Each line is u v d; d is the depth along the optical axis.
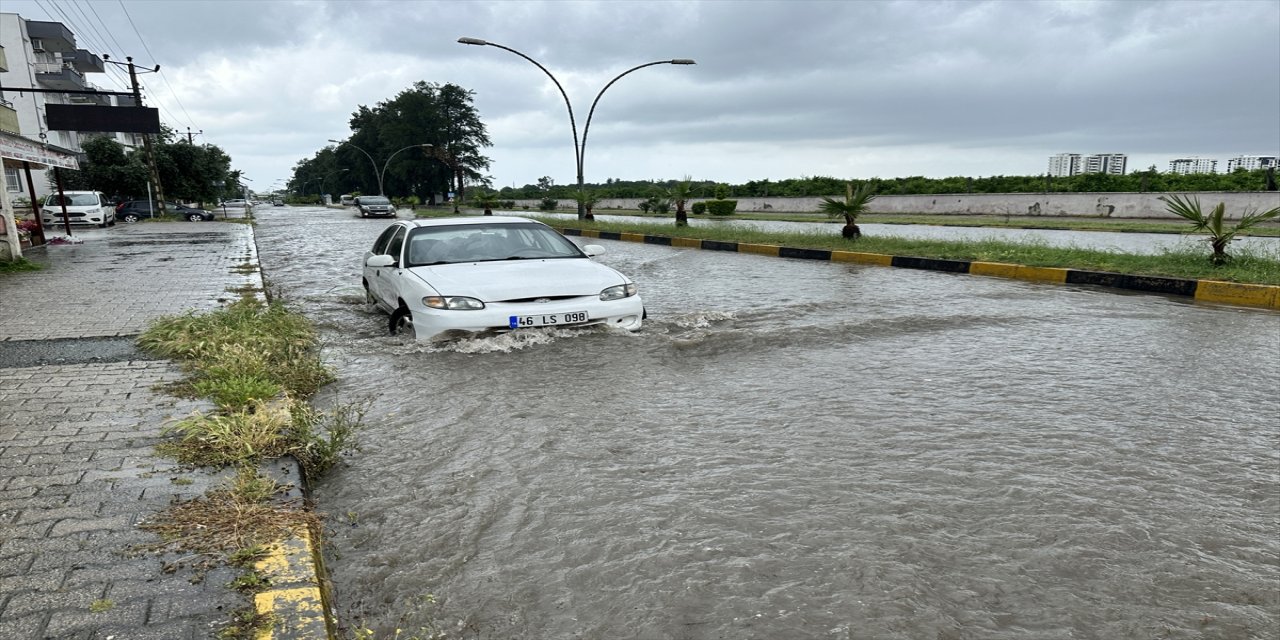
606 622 2.58
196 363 5.61
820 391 5.39
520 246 8.20
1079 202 32.78
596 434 4.48
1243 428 4.55
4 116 15.95
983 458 4.05
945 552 3.03
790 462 4.00
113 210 33.34
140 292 9.86
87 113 22.55
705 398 5.23
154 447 3.83
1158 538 3.15
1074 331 7.61
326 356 6.59
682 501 3.51
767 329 7.58
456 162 86.75
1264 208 26.89
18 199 30.47
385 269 8.22
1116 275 11.08
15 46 51.38
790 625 2.55
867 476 3.80
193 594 2.48
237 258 15.12
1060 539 3.14
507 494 3.62
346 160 104.44
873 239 17.03
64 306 8.60
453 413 4.91
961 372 5.93
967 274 12.95
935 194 39.56
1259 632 2.54
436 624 2.59
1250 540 3.15
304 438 3.98
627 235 22.59
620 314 7.19
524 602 2.71
